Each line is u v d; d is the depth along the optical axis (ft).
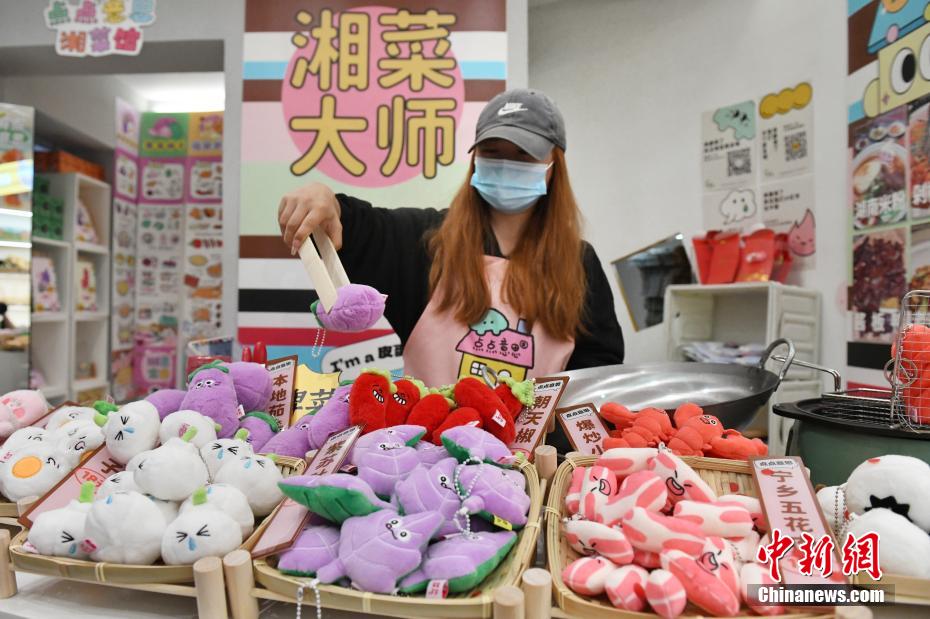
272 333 7.34
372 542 2.02
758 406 3.35
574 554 2.31
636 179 10.36
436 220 4.89
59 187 11.20
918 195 6.41
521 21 7.41
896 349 2.93
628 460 2.46
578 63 10.95
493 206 4.44
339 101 7.35
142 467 2.40
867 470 2.35
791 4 8.44
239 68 7.58
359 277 4.61
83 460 2.85
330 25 7.34
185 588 2.18
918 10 6.38
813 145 8.18
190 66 8.48
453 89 7.33
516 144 3.95
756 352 8.11
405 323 4.79
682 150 9.84
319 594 2.02
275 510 2.46
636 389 3.71
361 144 7.35
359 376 3.06
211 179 13.12
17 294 8.86
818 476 2.95
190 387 3.23
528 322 4.34
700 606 1.93
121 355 12.74
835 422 2.83
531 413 3.18
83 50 7.74
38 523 2.40
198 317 13.05
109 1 7.68
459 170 7.34
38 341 10.94
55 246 11.00
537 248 4.44
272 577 2.10
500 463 2.59
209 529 2.20
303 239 3.29
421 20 7.32
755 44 8.92
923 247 6.34
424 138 7.34
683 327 9.09
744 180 9.08
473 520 2.32
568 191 4.44
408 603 1.93
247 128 7.38
